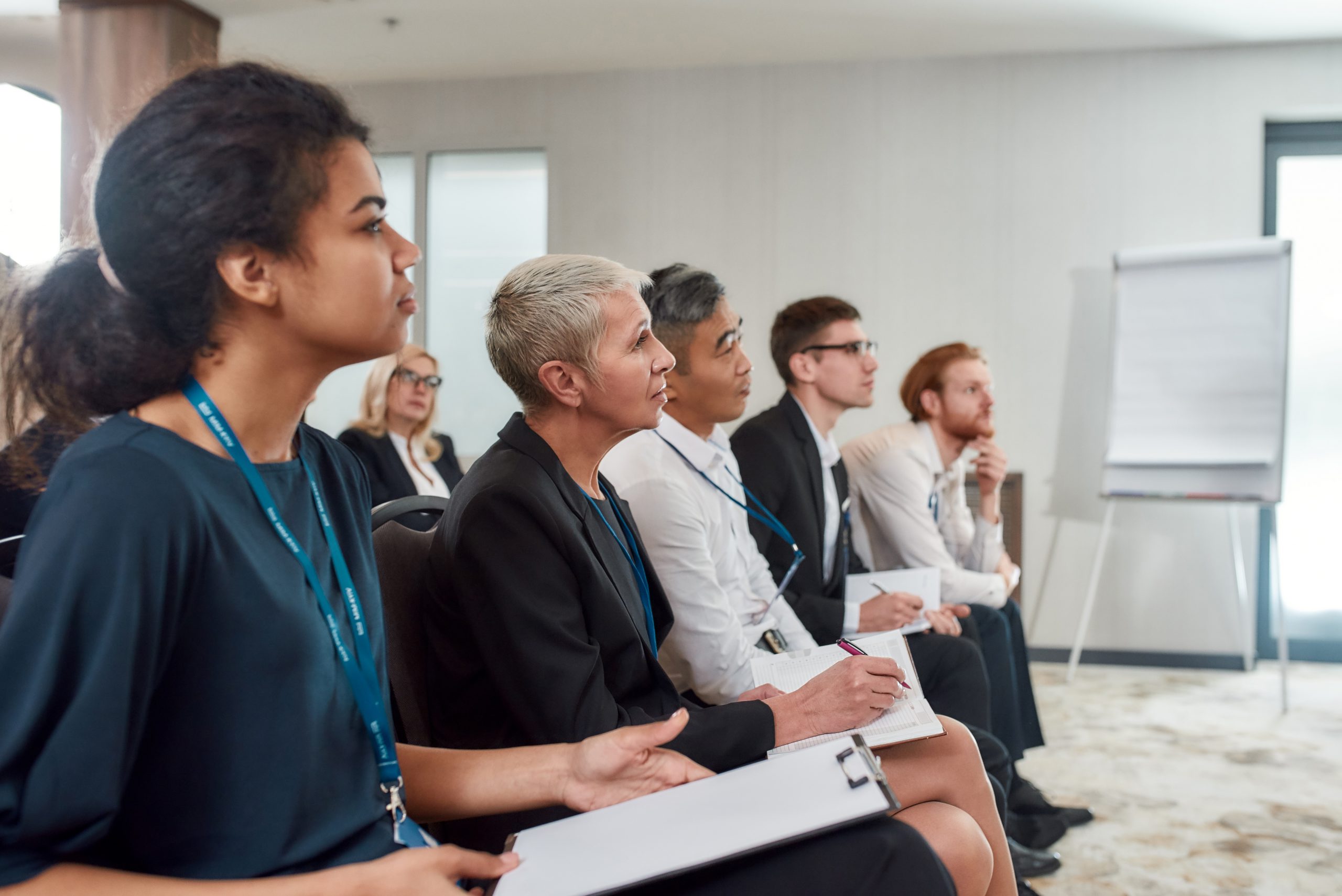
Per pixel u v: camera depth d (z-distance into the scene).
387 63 4.63
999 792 1.71
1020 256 4.50
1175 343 4.12
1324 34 4.20
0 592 0.83
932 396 2.70
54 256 0.78
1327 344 4.41
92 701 0.63
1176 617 4.39
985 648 2.38
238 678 0.72
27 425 0.81
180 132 0.70
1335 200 4.39
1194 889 2.12
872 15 4.09
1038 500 4.50
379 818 0.82
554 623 1.10
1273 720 3.52
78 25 3.88
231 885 0.66
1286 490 4.45
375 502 3.37
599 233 4.76
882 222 4.59
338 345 0.77
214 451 0.75
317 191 0.73
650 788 0.94
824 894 0.88
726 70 4.68
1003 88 4.51
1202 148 4.38
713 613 1.54
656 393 1.29
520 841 0.87
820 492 2.14
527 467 1.19
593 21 4.16
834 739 1.14
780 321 2.29
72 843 0.63
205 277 0.71
